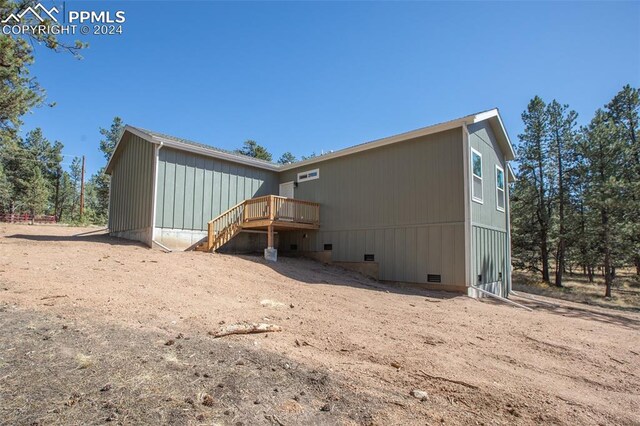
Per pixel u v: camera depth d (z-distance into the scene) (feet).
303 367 10.82
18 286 16.24
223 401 8.25
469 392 10.27
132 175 43.93
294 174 48.75
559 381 12.11
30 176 122.42
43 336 10.83
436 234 34.27
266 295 22.21
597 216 61.77
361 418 8.13
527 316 24.81
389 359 12.53
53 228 59.82
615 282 77.66
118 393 8.05
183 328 13.44
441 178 34.45
